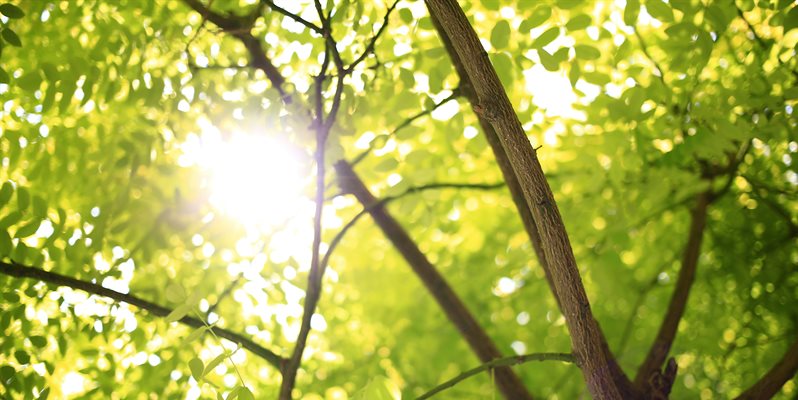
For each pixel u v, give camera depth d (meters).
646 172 3.89
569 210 4.22
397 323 5.36
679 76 3.63
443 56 3.18
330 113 2.86
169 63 3.44
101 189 3.70
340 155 3.18
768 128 3.17
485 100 2.20
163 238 3.85
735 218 4.42
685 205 4.23
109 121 3.80
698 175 3.74
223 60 3.60
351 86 3.13
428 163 4.57
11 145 3.33
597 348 2.51
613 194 4.12
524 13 3.33
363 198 4.08
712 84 3.52
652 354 3.42
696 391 4.69
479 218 5.29
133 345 3.69
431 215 3.65
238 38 3.62
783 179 4.23
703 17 3.05
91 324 3.43
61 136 3.59
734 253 4.45
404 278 5.46
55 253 3.30
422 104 3.82
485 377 4.79
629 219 3.94
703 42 3.01
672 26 3.00
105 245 3.73
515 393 3.94
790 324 4.30
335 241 3.31
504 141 2.25
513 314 5.16
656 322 4.92
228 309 4.03
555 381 5.05
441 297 4.13
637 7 3.05
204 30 3.48
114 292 2.95
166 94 3.43
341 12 2.96
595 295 4.89
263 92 3.13
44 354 3.59
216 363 2.52
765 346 4.37
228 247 4.08
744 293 4.39
